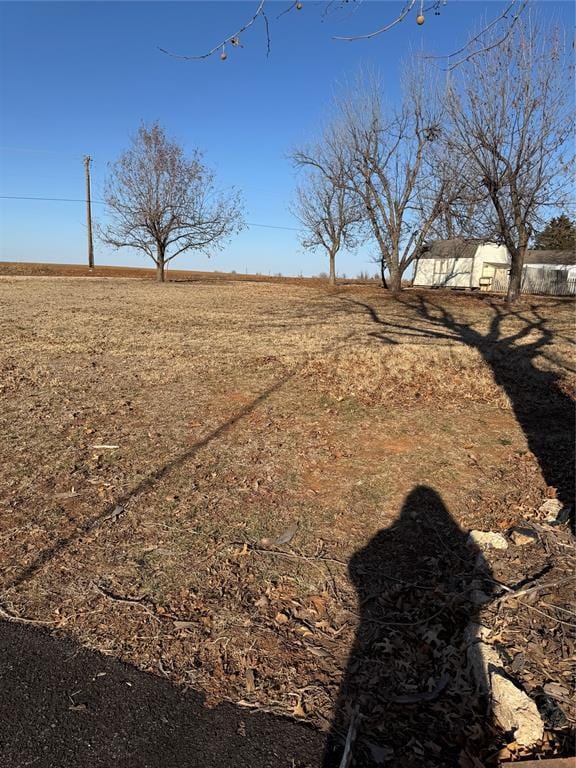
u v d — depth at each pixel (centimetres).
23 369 810
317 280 4538
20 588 287
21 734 202
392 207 2808
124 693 221
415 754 197
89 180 4378
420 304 2070
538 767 188
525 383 791
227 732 205
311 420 591
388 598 285
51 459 462
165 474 437
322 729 208
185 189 3244
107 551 324
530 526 358
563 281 3212
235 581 298
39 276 3591
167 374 805
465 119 1836
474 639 248
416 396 705
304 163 3058
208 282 3462
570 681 227
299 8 293
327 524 362
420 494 410
